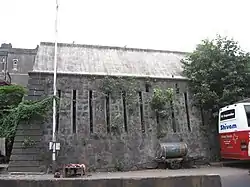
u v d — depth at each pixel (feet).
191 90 63.77
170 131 58.75
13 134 54.24
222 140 55.42
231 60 62.23
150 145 56.39
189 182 27.50
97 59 66.64
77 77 57.16
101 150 53.26
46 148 50.78
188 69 65.87
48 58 62.23
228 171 46.34
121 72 61.87
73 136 52.80
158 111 58.85
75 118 54.44
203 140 60.39
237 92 59.11
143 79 61.05
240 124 49.34
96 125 54.75
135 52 74.59
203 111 62.85
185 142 58.80
